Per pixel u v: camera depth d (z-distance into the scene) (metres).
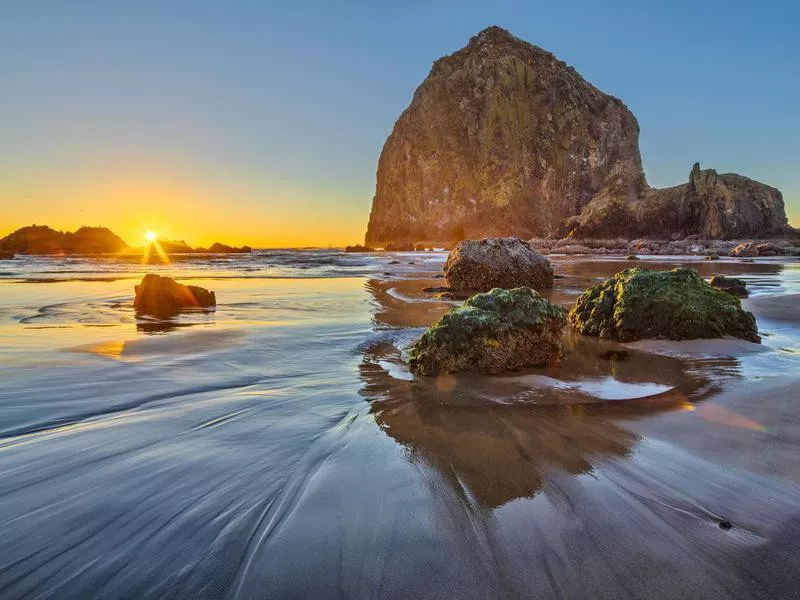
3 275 22.09
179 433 3.44
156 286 10.67
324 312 9.90
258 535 2.20
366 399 4.31
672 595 1.84
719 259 32.84
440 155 129.88
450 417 3.85
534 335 5.52
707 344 6.40
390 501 2.50
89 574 1.94
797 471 2.84
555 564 2.01
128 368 5.32
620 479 2.76
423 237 126.12
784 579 1.92
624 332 6.99
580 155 122.56
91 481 2.69
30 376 4.95
